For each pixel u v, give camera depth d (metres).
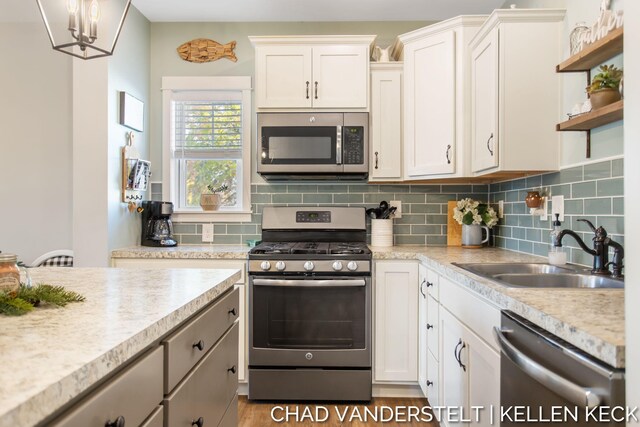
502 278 1.62
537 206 2.20
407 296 2.45
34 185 3.06
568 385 0.83
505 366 1.18
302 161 2.64
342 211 2.90
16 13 2.90
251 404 2.43
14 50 3.05
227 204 3.14
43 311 0.95
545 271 1.89
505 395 1.18
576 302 1.09
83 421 0.64
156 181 3.05
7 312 0.91
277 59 2.65
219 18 2.99
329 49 2.65
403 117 2.70
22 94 3.06
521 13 2.01
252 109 3.05
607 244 1.59
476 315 1.50
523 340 1.09
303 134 2.64
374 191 3.01
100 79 2.47
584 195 1.81
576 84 1.88
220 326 1.35
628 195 0.71
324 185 3.02
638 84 0.69
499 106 2.03
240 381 2.50
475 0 2.71
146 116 2.99
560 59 2.02
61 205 3.06
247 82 3.03
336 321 2.41
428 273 2.24
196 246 2.89
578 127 1.71
